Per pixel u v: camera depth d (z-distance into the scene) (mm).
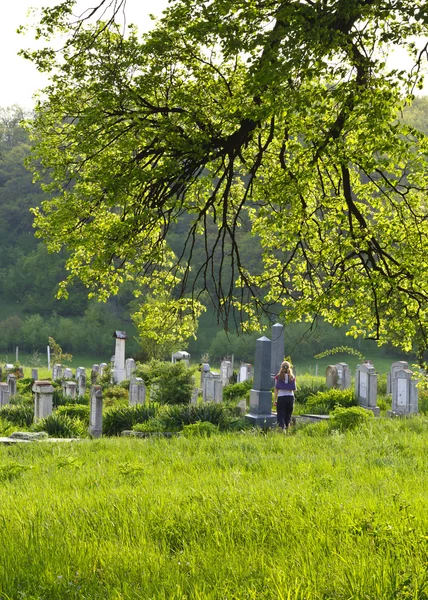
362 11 9547
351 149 11984
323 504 8625
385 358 93625
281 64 9297
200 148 11602
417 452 14484
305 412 25203
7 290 127562
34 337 110000
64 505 9242
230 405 24891
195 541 7367
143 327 16734
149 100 12719
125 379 39094
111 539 7477
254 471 12641
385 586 5406
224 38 9961
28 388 39656
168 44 11797
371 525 7133
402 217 13836
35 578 6254
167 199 12203
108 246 11844
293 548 6871
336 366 32344
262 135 13789
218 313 13617
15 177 137125
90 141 12328
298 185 12148
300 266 15727
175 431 20891
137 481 11555
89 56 12266
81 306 122000
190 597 5609
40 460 14805
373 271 12672
